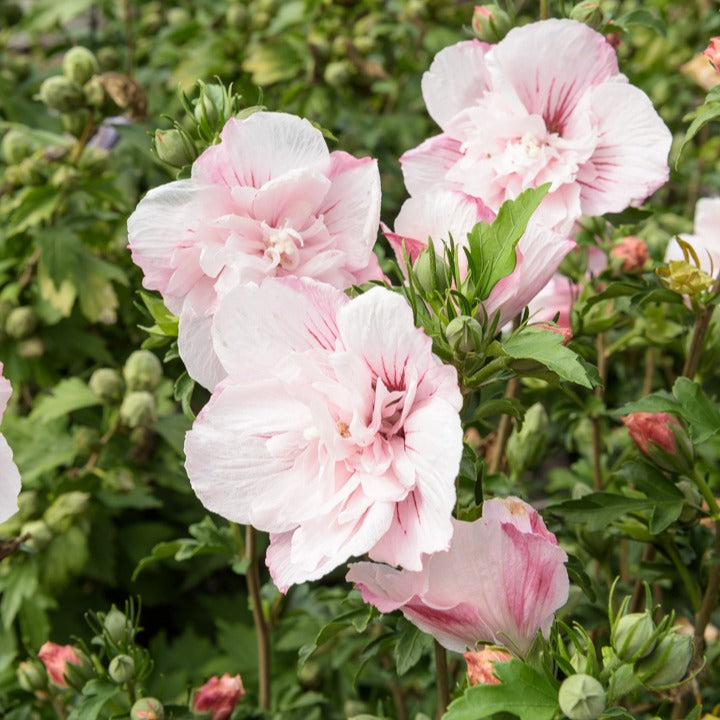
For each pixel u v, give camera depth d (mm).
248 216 850
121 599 1467
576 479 1252
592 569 1139
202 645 1432
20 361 1382
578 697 789
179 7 1927
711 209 1032
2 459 830
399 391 801
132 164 1614
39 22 1842
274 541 816
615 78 926
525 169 926
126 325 1495
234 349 810
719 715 905
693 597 974
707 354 1062
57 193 1338
